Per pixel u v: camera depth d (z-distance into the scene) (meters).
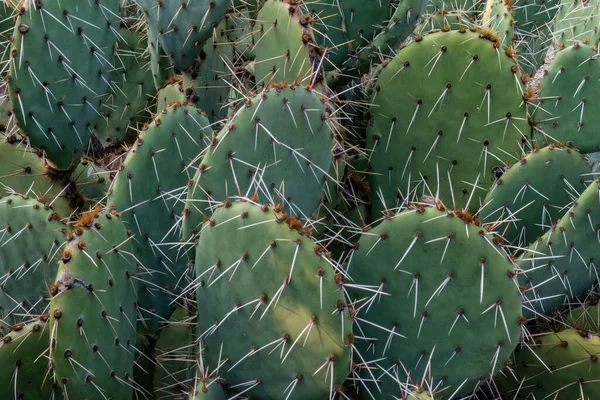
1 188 2.99
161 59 3.23
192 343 2.29
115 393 2.10
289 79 2.69
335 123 2.69
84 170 3.20
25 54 2.76
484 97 2.68
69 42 2.82
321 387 1.92
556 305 2.65
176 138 2.45
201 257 2.00
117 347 2.07
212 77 3.15
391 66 2.74
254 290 1.92
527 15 5.00
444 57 2.67
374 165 2.84
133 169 2.41
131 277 2.17
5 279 2.51
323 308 1.88
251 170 2.18
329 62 2.87
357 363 2.19
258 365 1.97
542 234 2.73
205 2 2.84
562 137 3.37
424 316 2.10
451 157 2.76
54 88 2.84
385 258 2.09
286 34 2.65
